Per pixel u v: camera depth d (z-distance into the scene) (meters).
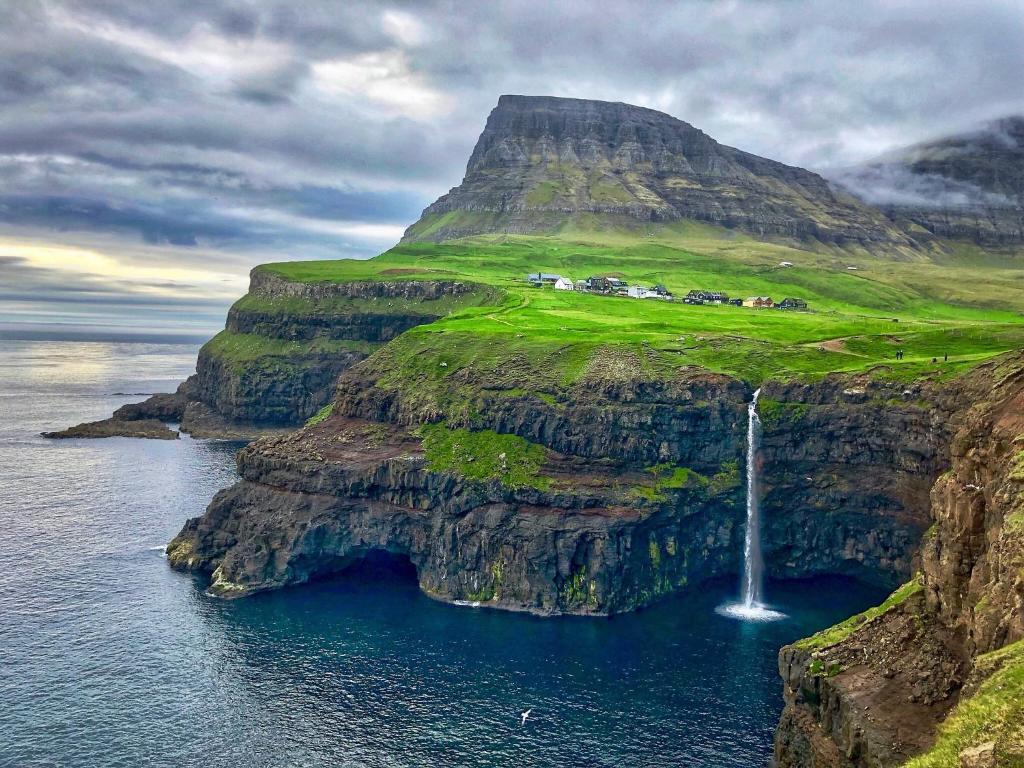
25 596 175.38
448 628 167.62
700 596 187.75
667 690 140.00
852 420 185.75
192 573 194.00
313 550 194.38
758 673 146.50
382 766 118.19
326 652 154.25
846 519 188.88
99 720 128.75
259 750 121.88
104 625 163.00
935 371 181.62
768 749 122.56
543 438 199.38
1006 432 92.31
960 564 93.19
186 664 147.75
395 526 195.88
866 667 98.38
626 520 181.00
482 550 185.62
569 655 154.25
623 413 194.88
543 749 122.50
